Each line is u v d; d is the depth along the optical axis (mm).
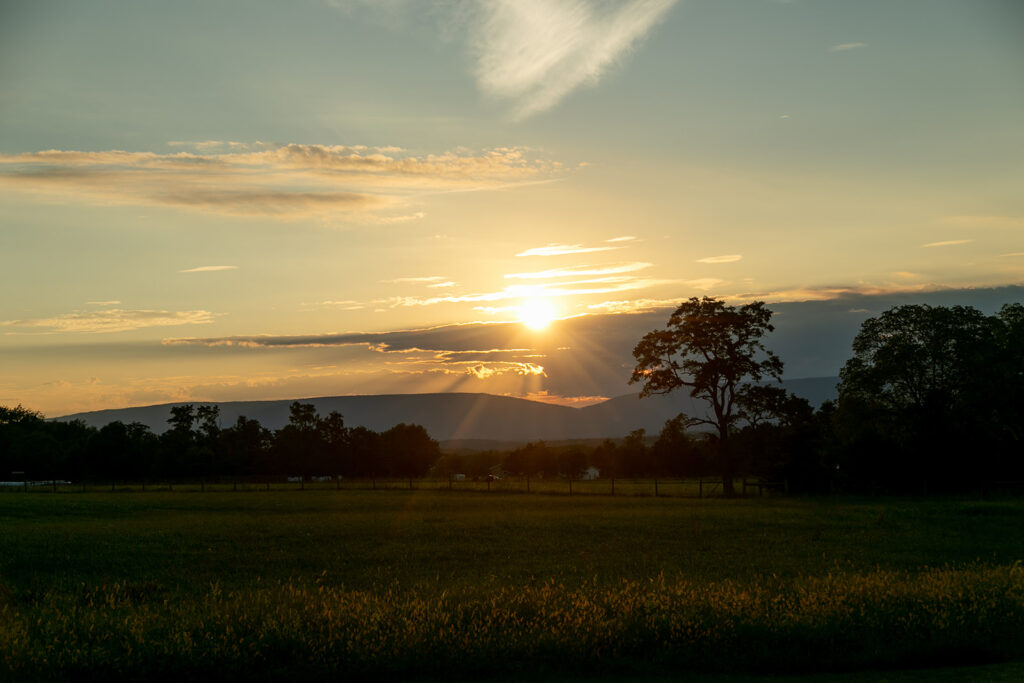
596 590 16031
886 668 11883
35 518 45062
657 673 11539
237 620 12578
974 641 12539
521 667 11523
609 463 137750
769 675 11500
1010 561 23484
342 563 24469
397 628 12266
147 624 12688
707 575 20578
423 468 144000
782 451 66812
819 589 15445
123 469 124000
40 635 12250
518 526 36281
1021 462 64625
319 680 11234
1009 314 70875
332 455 137875
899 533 32562
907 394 66625
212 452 130125
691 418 65688
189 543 30188
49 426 155125
